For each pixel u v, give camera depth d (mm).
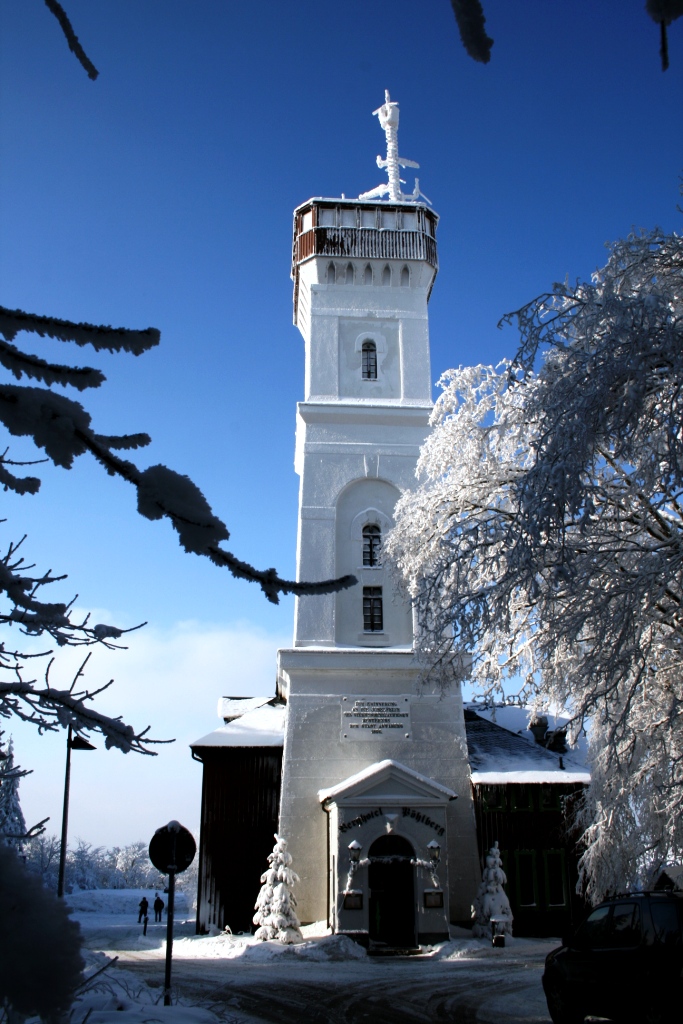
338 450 36625
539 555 15922
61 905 2592
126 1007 11812
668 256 17234
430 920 28906
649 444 16500
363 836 29734
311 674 33406
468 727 37594
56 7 2715
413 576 23109
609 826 22094
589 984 13328
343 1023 14711
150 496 3477
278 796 32625
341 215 40094
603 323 16453
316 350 38469
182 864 13883
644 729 20297
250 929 30953
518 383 20938
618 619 15844
